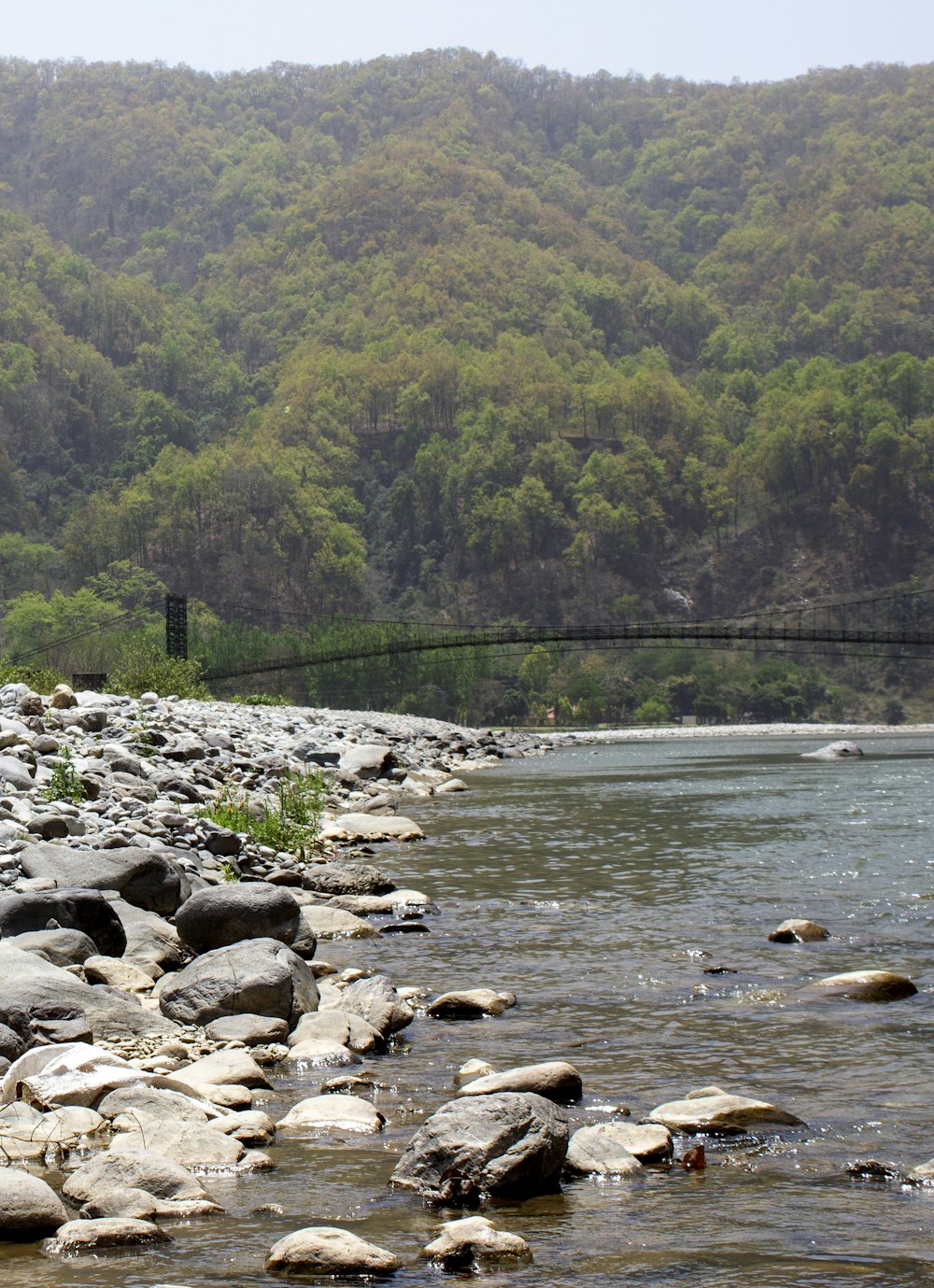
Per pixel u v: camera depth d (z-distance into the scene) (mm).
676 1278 5594
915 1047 9328
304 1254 5738
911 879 17734
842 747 56125
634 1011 10602
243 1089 8312
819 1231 6102
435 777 37656
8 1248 6012
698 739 91625
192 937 12289
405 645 130000
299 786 24906
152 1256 5887
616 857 20484
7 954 10070
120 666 69750
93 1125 7527
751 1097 8250
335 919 14359
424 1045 9758
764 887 17203
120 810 18469
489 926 14641
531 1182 6691
